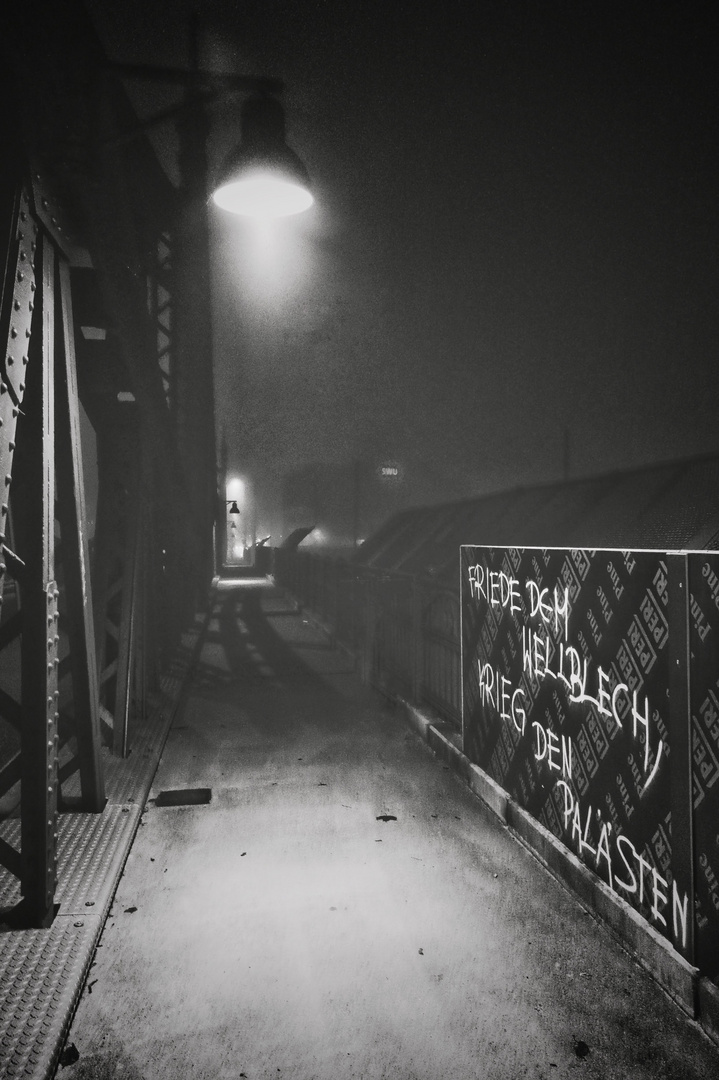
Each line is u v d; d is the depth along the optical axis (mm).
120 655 5684
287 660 10703
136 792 4809
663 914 2797
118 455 5785
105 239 4535
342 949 3012
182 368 10805
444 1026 2514
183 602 12586
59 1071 2303
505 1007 2617
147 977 2816
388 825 4387
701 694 2537
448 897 3461
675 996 2643
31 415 3354
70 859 3785
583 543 6582
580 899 3428
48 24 3508
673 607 2697
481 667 4941
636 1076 2271
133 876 3711
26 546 3248
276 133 5012
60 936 3016
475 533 9078
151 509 7551
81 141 3951
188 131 9742
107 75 4555
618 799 3150
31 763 3096
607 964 2891
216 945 3051
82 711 4438
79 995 2682
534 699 4070
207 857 3941
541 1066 2312
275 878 3678
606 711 3250
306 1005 2637
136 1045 2426
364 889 3553
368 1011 2602
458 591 5977
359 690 8594
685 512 5820
